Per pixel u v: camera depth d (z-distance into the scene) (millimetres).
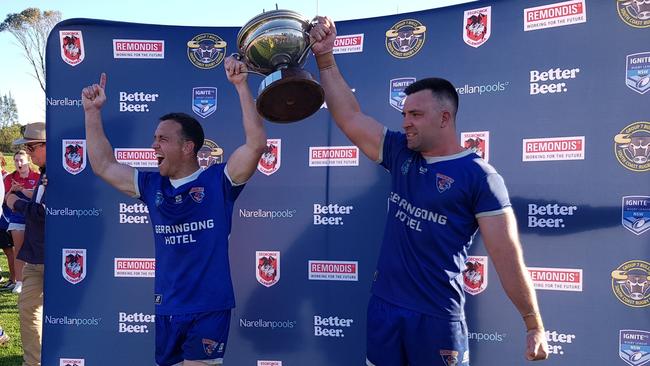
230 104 3188
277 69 2195
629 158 2643
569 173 2736
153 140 3211
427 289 2129
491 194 2029
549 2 2758
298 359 3154
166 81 3211
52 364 3230
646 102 2611
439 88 2133
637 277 2635
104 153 2824
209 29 3193
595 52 2689
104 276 3232
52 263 3236
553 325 2770
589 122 2703
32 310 3588
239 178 2633
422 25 2982
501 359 2875
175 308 2607
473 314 2920
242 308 3197
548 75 2768
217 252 2639
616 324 2676
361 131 2367
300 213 3146
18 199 3887
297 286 3152
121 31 3203
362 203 3082
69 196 3223
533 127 2795
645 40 2611
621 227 2660
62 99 3211
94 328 3236
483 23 2875
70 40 3209
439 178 2098
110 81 3211
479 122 2885
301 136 3143
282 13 2174
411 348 2156
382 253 2297
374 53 3053
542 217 2781
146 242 3219
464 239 2117
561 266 2754
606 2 2670
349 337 3104
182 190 2643
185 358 2607
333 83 2389
